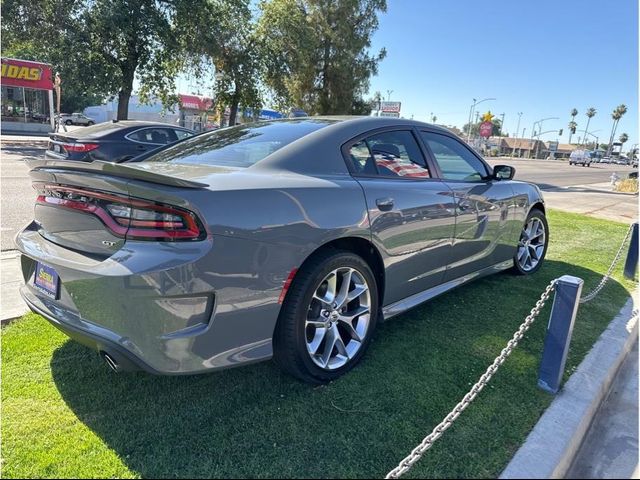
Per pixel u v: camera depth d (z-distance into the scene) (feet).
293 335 7.34
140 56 63.41
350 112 103.55
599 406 8.11
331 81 99.60
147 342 6.12
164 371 6.25
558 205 37.29
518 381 8.24
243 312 6.69
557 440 6.61
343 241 8.17
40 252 7.20
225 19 69.82
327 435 6.67
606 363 8.96
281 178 7.48
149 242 6.15
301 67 81.20
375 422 6.98
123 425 6.77
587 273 15.51
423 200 9.49
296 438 6.59
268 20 75.56
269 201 6.88
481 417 7.15
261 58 75.00
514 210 13.08
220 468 6.00
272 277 6.89
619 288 14.03
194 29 65.77
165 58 64.44
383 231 8.53
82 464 5.98
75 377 7.94
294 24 76.74
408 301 9.87
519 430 6.86
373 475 5.97
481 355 9.18
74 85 61.82
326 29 94.53
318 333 7.89
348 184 8.19
